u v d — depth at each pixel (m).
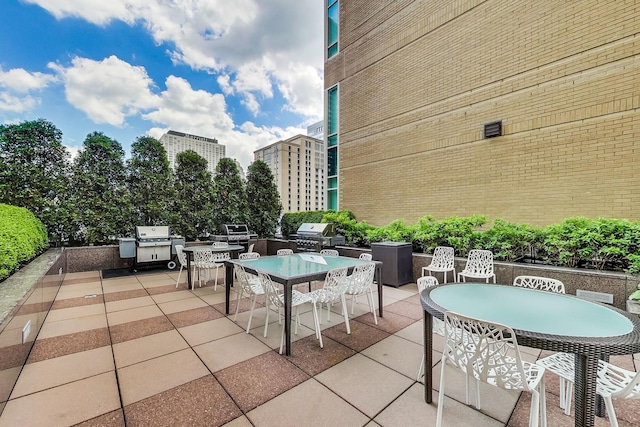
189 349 2.81
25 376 2.30
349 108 8.80
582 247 3.77
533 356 2.68
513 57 5.21
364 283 3.49
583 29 4.43
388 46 7.60
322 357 2.65
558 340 1.36
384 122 7.73
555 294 2.18
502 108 5.37
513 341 1.45
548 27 4.79
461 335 1.65
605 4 4.23
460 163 6.04
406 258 5.52
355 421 1.80
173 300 4.51
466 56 5.93
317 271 3.15
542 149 4.86
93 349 2.80
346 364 2.52
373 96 8.05
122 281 5.77
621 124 4.09
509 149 5.27
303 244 7.48
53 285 4.30
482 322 1.51
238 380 2.26
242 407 1.93
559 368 1.73
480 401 1.99
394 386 2.19
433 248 5.56
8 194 5.66
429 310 1.84
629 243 3.38
